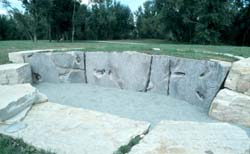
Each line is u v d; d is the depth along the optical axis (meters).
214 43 21.39
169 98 4.89
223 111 3.63
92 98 4.92
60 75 6.38
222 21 21.23
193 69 4.51
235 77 3.81
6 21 30.06
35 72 6.38
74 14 24.84
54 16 23.61
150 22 34.31
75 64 6.28
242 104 3.46
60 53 6.29
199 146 2.52
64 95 5.14
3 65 5.86
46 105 3.82
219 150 2.43
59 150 2.48
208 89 4.21
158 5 25.50
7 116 3.22
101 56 5.90
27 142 2.64
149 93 5.27
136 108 4.29
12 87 4.11
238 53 5.75
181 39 26.20
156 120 3.72
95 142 2.66
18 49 8.07
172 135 2.78
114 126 3.07
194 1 21.78
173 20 24.98
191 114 3.99
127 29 38.53
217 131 2.90
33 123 3.14
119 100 4.78
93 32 33.41
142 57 5.30
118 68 5.70
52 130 2.94
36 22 22.53
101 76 6.00
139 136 2.82
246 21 22.70
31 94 3.77
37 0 21.56
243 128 3.29
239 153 2.38
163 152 2.39
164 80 5.07
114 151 2.46
